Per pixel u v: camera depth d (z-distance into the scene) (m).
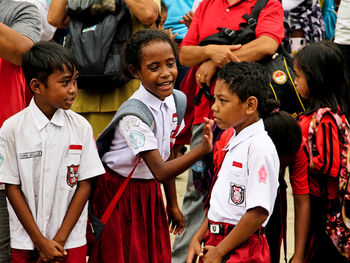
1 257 7.48
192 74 10.48
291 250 10.80
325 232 8.09
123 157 7.52
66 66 6.84
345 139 8.09
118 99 10.57
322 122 8.04
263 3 9.66
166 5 14.72
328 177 8.05
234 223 6.71
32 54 6.90
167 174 7.15
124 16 10.48
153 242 7.80
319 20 13.25
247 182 6.59
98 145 7.71
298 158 7.68
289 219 12.24
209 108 9.85
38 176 6.99
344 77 8.41
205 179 9.53
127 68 7.73
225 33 9.58
